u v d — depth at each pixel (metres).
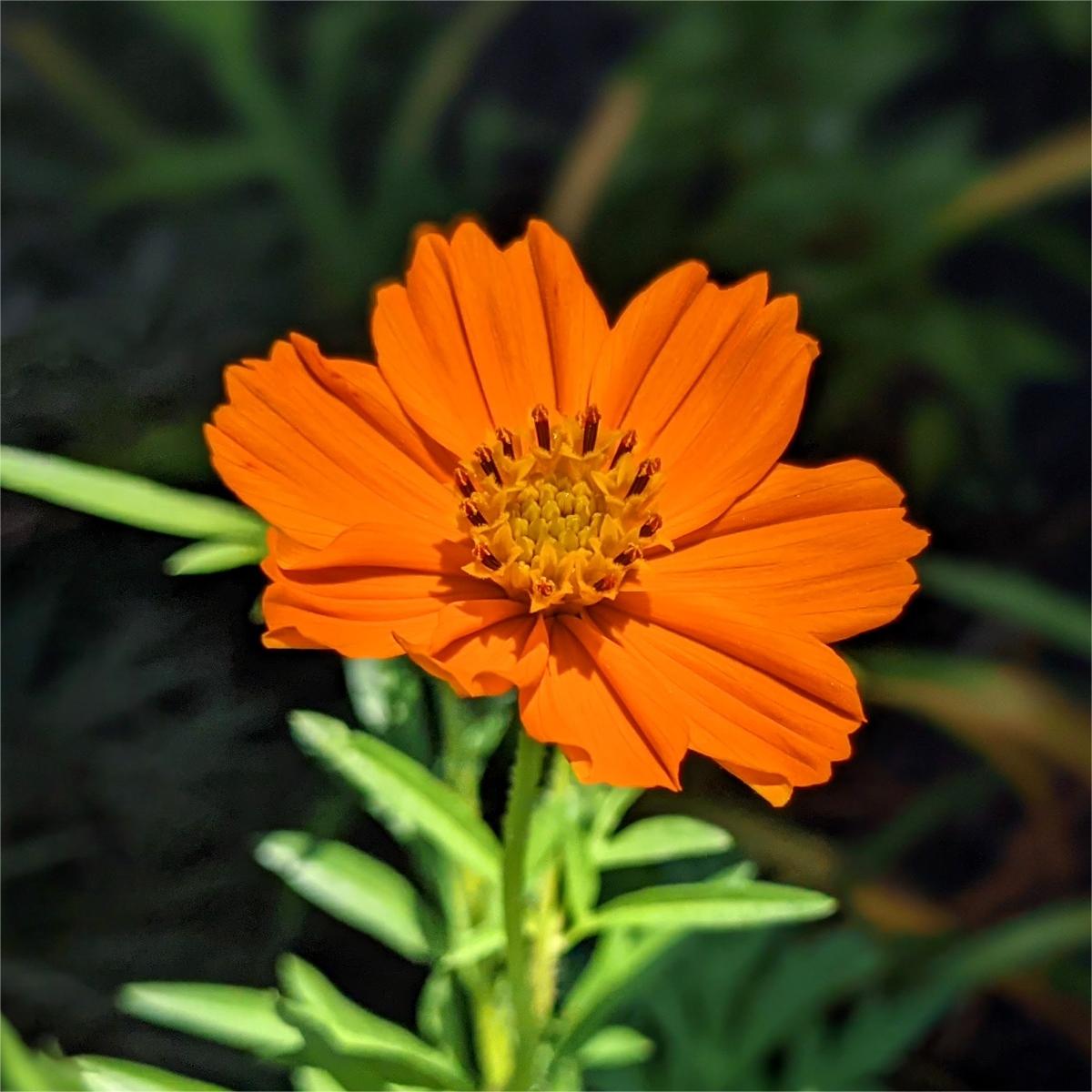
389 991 0.30
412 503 0.23
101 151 0.39
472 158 0.39
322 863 0.24
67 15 0.41
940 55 0.41
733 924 0.23
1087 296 0.42
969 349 0.34
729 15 0.35
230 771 0.30
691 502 0.23
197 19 0.35
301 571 0.22
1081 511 0.38
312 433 0.22
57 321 0.31
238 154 0.36
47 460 0.23
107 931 0.29
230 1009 0.23
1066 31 0.39
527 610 0.22
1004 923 0.33
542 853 0.23
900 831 0.32
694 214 0.37
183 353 0.32
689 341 0.23
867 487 0.22
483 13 0.38
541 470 0.23
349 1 0.40
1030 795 0.32
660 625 0.22
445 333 0.23
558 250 0.23
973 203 0.34
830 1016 0.31
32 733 0.29
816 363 0.34
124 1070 0.23
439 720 0.25
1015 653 0.36
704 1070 0.28
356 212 0.39
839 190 0.34
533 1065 0.23
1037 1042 0.33
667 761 0.21
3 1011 0.28
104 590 0.30
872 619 0.22
